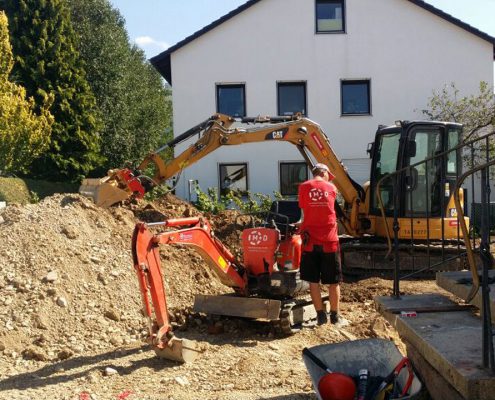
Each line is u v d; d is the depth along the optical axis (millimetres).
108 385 5117
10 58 16750
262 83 19438
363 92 19875
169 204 11203
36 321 6352
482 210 3572
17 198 16156
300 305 7016
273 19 19375
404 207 10547
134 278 7629
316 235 6758
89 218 8578
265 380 5207
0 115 15695
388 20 19594
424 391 4375
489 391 3295
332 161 10641
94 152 21906
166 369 5512
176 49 19250
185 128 19344
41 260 7238
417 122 10492
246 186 19406
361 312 7918
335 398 4090
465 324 4449
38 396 4844
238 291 7188
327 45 19531
